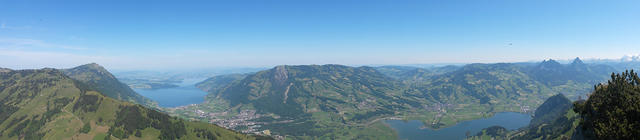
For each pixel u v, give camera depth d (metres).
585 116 112.38
